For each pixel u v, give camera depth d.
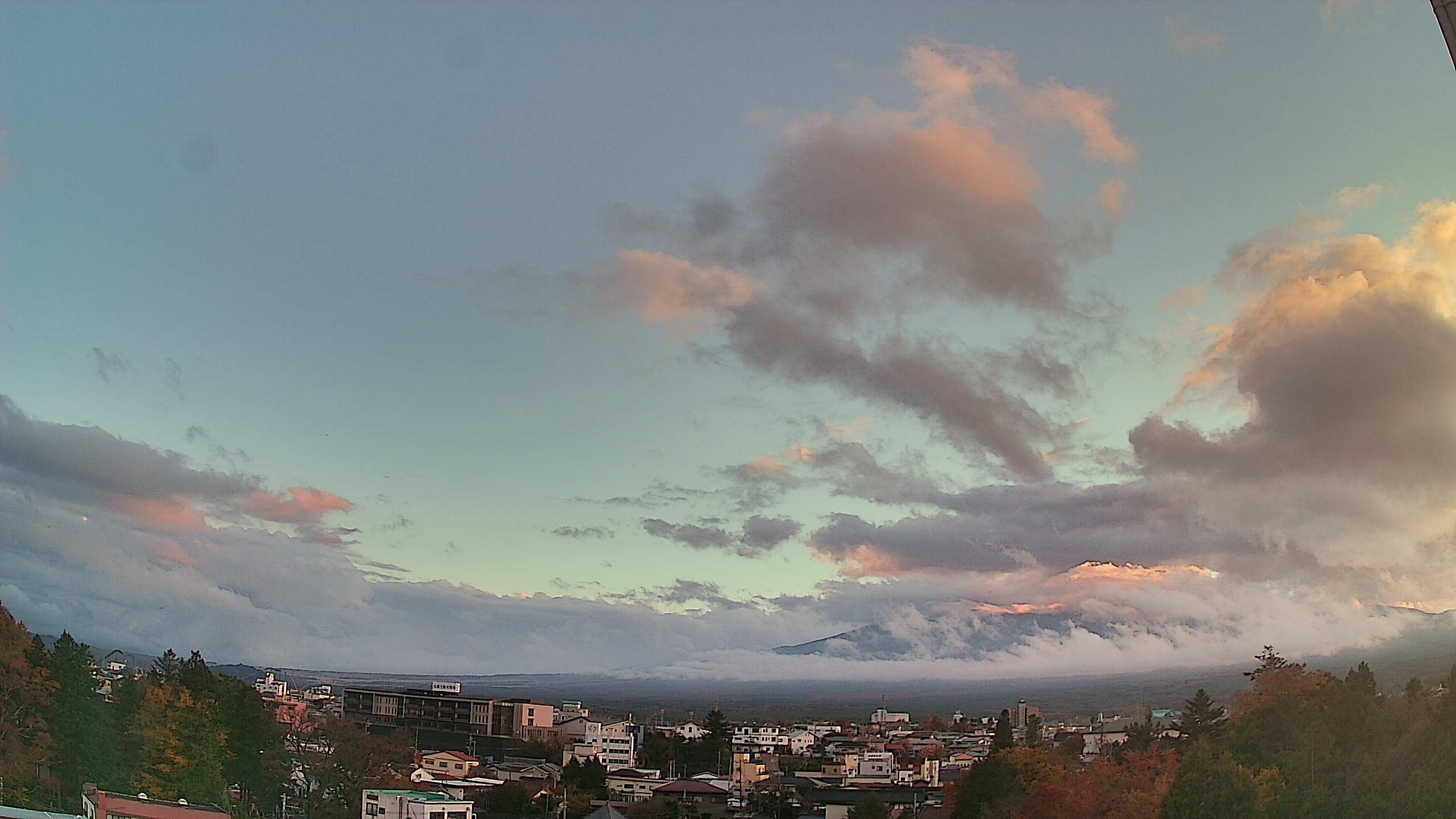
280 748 128.25
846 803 146.75
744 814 144.62
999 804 128.12
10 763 106.56
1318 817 82.88
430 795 118.00
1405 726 89.44
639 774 165.38
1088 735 163.88
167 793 114.50
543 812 133.62
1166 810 94.44
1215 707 130.88
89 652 118.88
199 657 132.25
